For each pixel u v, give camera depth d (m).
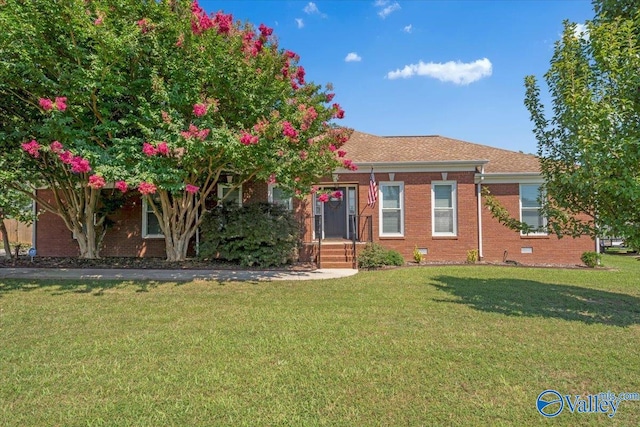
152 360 3.99
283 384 3.42
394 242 13.52
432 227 13.48
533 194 13.70
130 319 5.59
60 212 12.69
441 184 13.60
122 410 2.98
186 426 2.75
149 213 13.83
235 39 8.55
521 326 5.21
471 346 4.39
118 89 7.97
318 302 6.72
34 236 14.12
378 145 15.73
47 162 11.14
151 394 3.24
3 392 3.27
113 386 3.39
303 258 12.70
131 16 8.16
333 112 9.94
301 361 3.94
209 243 11.88
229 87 8.70
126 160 8.13
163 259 12.85
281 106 9.31
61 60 8.08
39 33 7.53
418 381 3.49
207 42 8.29
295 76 9.90
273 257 11.35
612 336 4.80
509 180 13.76
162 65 8.59
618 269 11.59
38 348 4.34
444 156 13.96
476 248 13.34
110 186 12.75
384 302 6.70
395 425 2.78
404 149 15.10
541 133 6.88
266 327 5.16
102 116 8.67
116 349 4.31
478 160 13.18
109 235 13.78
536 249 13.57
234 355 4.12
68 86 7.92
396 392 3.28
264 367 3.79
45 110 8.18
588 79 5.67
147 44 8.30
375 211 13.60
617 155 5.21
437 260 13.35
